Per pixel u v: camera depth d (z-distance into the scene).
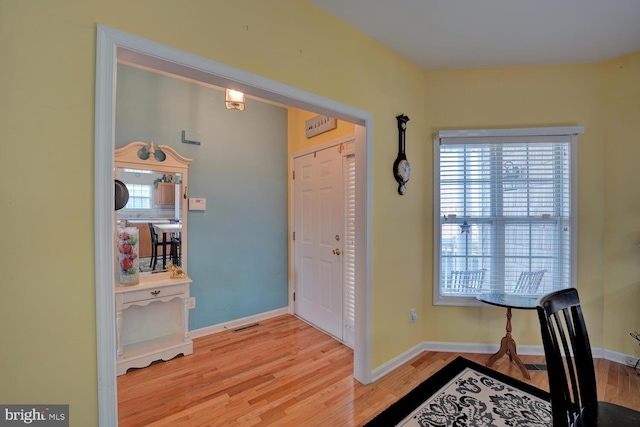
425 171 2.59
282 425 1.69
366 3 1.73
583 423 1.05
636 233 2.28
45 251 0.99
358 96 2.01
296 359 2.47
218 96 3.04
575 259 2.42
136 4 1.14
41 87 0.98
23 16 0.95
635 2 1.70
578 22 1.90
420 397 1.95
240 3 1.43
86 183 1.05
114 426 1.10
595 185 2.41
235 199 3.17
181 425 1.70
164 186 2.67
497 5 1.75
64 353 1.02
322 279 3.09
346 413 1.79
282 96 1.62
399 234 2.36
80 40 1.04
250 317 3.30
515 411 1.80
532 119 2.48
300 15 1.68
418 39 2.12
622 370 2.23
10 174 0.94
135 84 2.54
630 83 2.29
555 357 0.99
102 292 1.08
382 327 2.23
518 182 2.50
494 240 2.54
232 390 2.04
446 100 2.57
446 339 2.62
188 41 1.27
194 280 2.89
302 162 3.38
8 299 0.94
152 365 2.36
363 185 2.10
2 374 0.94
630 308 2.31
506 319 2.54
